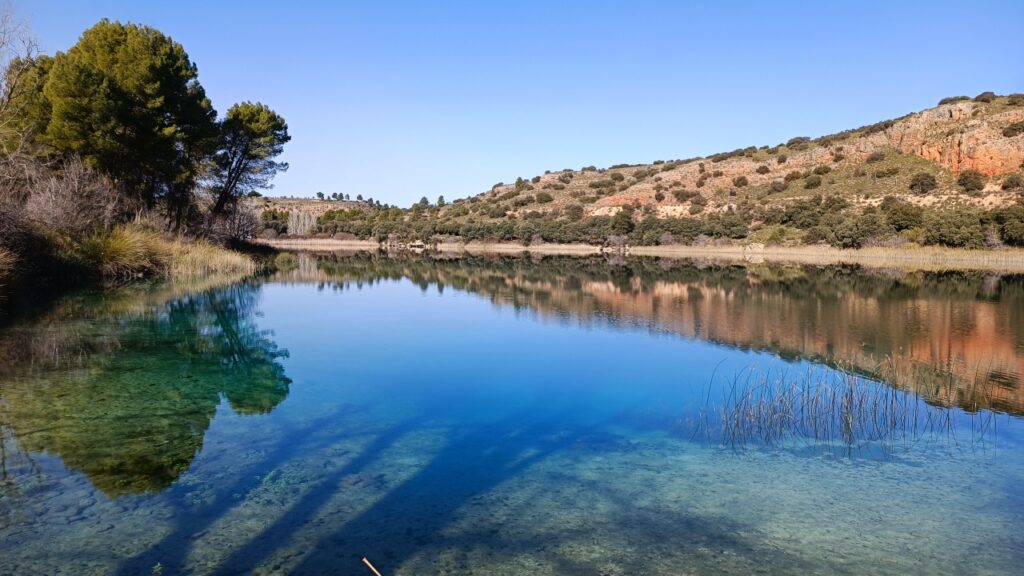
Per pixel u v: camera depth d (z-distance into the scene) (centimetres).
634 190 6706
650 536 405
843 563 374
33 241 1504
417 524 416
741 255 4572
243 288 2055
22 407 666
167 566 354
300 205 10281
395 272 3055
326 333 1255
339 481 489
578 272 3038
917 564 374
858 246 4300
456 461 544
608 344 1151
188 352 996
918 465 546
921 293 1970
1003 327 1316
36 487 462
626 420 680
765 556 380
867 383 838
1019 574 363
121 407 681
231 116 2956
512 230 6112
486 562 367
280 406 709
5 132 1684
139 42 2120
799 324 1373
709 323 1391
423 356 1029
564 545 390
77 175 1811
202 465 515
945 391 802
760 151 7550
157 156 2175
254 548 377
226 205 3375
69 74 1839
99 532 393
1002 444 605
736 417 651
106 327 1185
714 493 479
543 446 591
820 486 496
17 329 1112
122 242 1866
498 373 905
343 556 370
